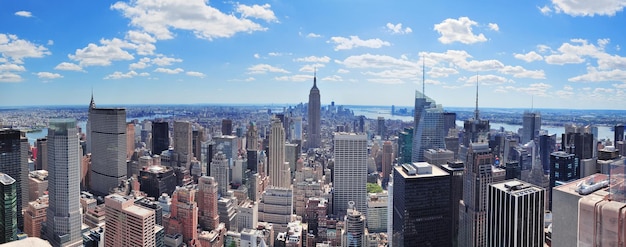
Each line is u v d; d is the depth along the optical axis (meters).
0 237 61.59
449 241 78.94
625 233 18.25
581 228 20.03
